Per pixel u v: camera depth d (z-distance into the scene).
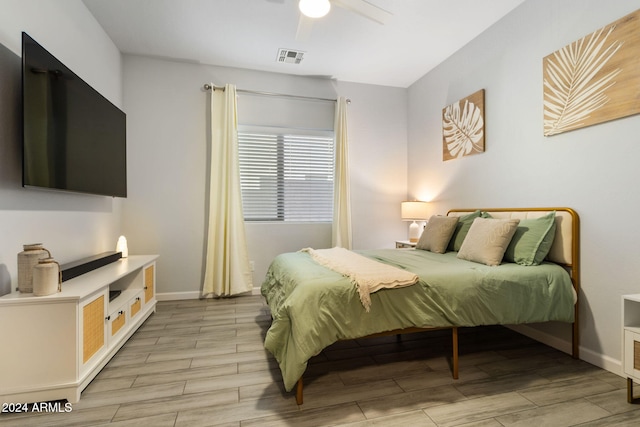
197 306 3.27
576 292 2.11
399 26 2.88
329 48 3.27
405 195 4.33
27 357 1.56
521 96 2.55
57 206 2.13
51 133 1.93
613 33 1.89
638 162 1.80
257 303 3.39
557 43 2.25
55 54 2.18
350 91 4.12
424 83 3.92
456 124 3.31
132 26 2.88
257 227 3.82
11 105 1.76
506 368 2.00
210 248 3.51
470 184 3.14
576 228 2.11
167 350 2.24
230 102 3.55
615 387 1.77
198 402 1.62
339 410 1.56
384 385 1.79
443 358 2.14
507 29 2.68
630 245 1.84
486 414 1.53
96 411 1.54
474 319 1.86
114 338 2.12
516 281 1.96
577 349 2.12
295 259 2.49
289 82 3.89
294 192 4.04
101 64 2.89
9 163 1.73
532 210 2.41
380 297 1.77
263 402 1.63
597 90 1.98
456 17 2.74
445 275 1.91
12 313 1.55
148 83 3.46
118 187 2.88
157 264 3.50
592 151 2.04
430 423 1.46
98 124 2.52
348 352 2.23
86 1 2.53
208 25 2.87
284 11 2.66
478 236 2.37
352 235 4.13
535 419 1.50
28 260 1.67
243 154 3.87
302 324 1.58
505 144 2.71
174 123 3.54
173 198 3.54
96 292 1.84
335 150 3.95
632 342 1.58
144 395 1.68
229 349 2.26
